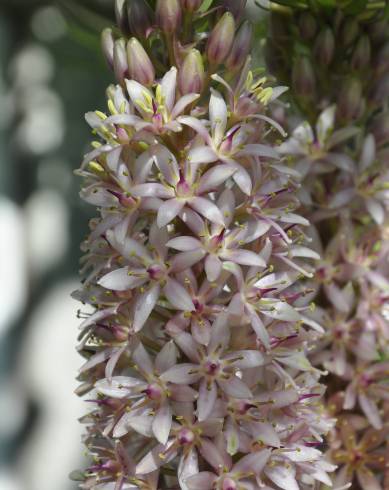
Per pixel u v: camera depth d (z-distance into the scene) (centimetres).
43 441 107
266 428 50
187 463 50
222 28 51
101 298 51
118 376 51
